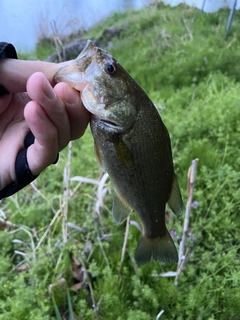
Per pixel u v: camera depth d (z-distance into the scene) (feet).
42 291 1.26
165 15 4.29
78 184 1.64
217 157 1.72
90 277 1.39
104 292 1.26
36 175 0.86
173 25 3.91
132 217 1.55
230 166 1.58
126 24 4.50
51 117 0.72
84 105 0.78
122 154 0.83
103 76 0.79
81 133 0.84
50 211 1.70
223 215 1.39
